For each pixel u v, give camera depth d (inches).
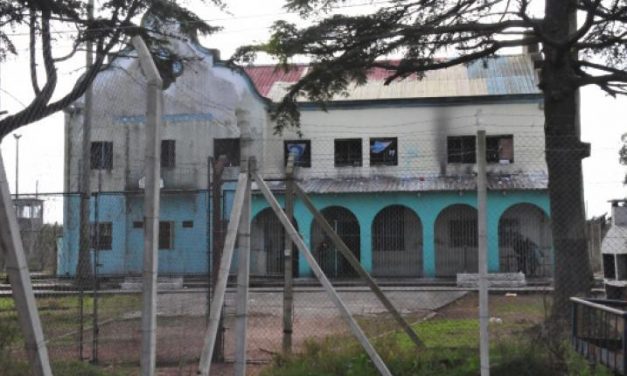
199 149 1163.3
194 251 1103.0
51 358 369.7
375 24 429.7
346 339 347.3
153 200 202.4
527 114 1125.1
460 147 1144.8
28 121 464.1
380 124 1161.4
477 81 1186.0
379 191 1083.9
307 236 1100.5
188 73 1169.4
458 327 466.9
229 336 463.2
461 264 1097.4
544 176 1095.6
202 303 651.5
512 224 1095.6
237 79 1169.4
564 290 362.9
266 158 1163.9
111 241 962.1
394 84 1204.5
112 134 1149.1
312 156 1165.1
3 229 195.5
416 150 1151.0
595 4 361.7
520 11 391.9
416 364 296.5
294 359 327.0
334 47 434.6
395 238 1128.8
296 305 681.6
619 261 579.2
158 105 206.2
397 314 338.3
